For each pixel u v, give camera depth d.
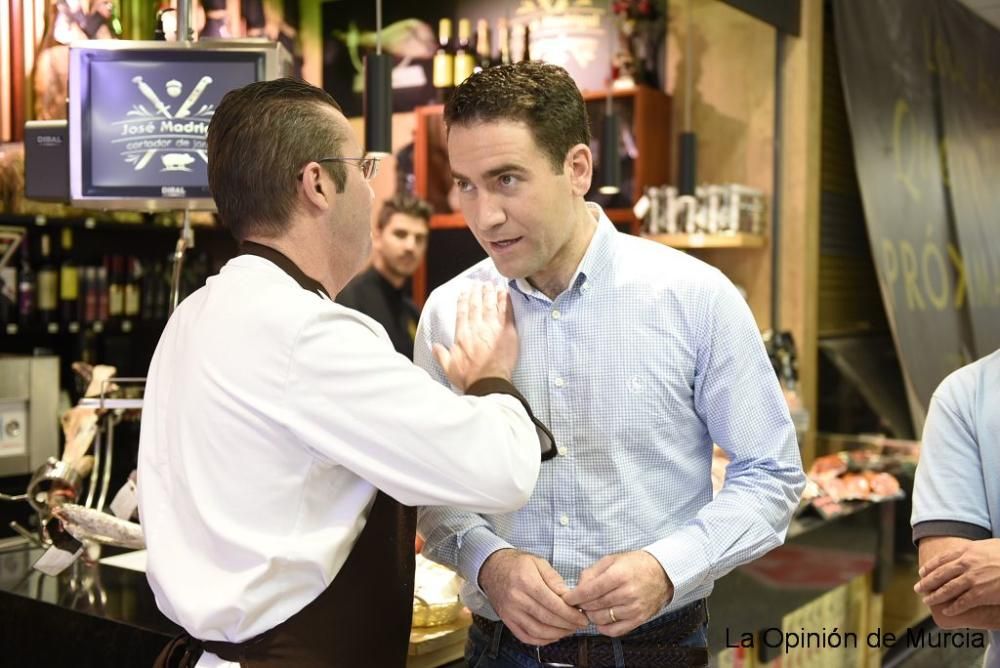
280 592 1.33
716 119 4.91
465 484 1.33
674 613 1.61
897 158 5.32
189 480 1.33
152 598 2.00
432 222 5.23
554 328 1.61
